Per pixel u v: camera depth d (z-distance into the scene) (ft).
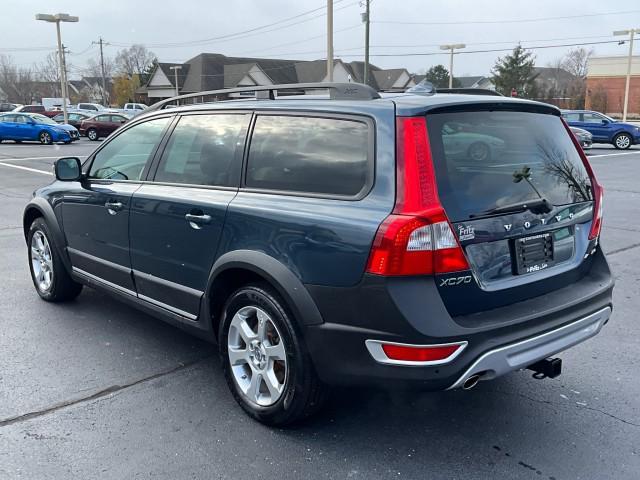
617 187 45.39
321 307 9.80
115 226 14.42
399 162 9.34
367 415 11.70
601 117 89.20
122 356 14.32
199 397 12.37
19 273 21.12
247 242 10.94
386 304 8.99
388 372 9.23
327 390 10.52
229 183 11.91
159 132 14.01
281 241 10.35
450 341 8.96
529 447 10.66
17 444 10.58
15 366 13.67
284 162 11.07
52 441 10.69
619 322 16.74
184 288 12.64
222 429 11.17
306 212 10.14
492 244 9.82
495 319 9.54
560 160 11.51
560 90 263.08
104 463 10.08
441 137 9.61
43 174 53.72
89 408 11.87
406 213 9.03
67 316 16.89
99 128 106.42
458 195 9.47
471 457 10.35
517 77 234.17
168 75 230.07
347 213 9.61
